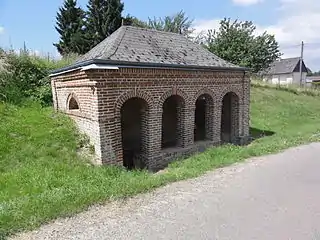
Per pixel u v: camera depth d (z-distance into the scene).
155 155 9.84
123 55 8.86
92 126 8.74
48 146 8.78
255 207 5.29
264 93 27.66
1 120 9.96
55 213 4.95
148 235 4.33
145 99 9.30
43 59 15.88
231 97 13.02
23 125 9.84
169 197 5.82
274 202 5.52
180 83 10.30
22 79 13.80
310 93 32.94
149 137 9.62
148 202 5.57
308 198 5.70
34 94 13.50
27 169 7.25
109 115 8.46
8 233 4.36
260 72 38.16
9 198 5.66
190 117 10.84
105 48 9.49
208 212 5.10
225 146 11.05
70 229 4.53
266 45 34.66
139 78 9.06
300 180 6.84
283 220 4.77
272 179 6.93
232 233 4.36
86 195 5.69
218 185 6.53
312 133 14.51
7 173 6.94
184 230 4.47
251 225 4.61
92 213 5.09
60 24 39.94
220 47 34.06
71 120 10.42
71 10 39.81
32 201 5.39
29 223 4.62
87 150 8.94
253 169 7.83
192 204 5.46
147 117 9.57
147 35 10.92
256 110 21.88
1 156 7.77
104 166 8.18
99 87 8.13
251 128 16.66
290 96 29.38
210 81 11.37
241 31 34.47
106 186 6.37
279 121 19.30
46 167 7.51
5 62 13.68
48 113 11.61
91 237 4.30
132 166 10.51
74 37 36.25
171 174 7.40
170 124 13.89
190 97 10.71
